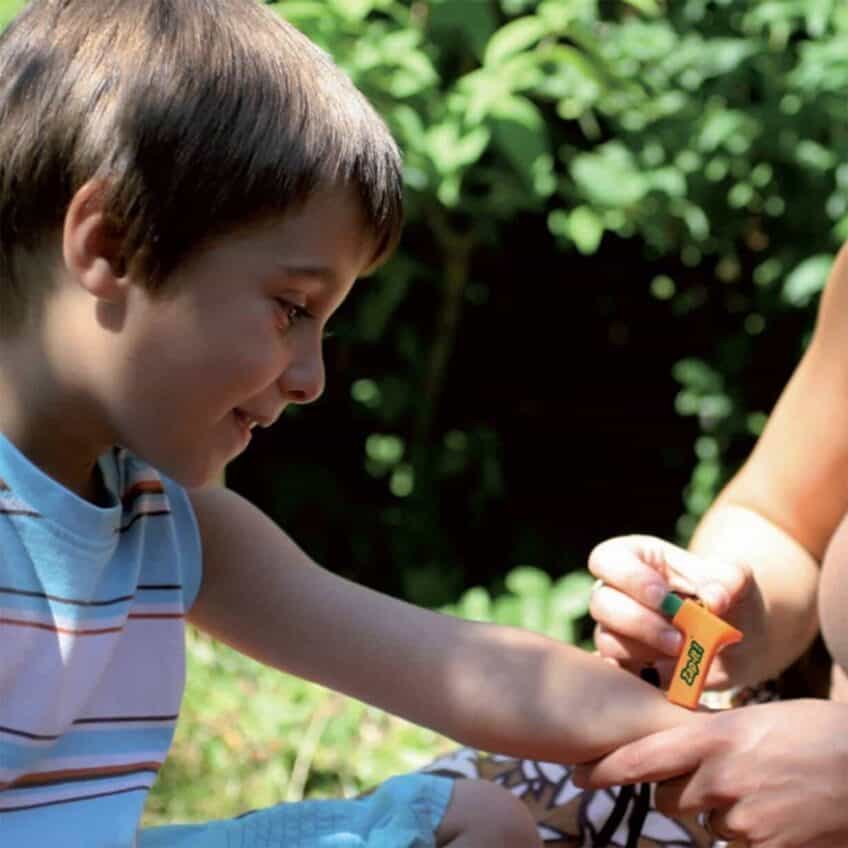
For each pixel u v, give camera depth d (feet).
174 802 8.46
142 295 3.90
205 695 9.34
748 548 6.13
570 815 5.51
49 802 4.11
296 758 9.00
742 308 14.64
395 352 15.01
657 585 5.22
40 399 4.06
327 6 10.96
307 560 5.10
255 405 4.10
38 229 3.94
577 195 12.91
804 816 4.59
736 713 4.80
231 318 3.93
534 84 12.09
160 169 3.83
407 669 4.98
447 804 4.72
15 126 3.93
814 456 6.06
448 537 14.97
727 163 12.85
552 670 5.00
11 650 3.93
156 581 4.41
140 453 4.09
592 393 16.01
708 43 12.82
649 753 4.79
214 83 3.92
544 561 15.14
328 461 15.20
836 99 12.51
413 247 14.38
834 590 5.58
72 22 4.02
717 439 14.32
